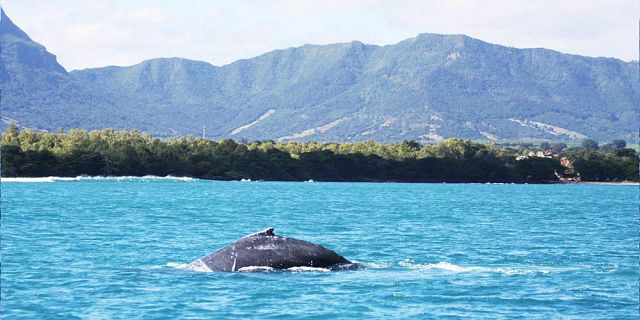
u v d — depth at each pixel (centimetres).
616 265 10425
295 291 7850
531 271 9525
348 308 7225
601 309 7288
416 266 9669
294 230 17038
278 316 6938
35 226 16875
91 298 7606
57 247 12312
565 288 8300
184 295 7688
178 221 19662
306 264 8825
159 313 7019
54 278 8744
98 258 10856
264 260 8744
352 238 14825
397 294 7825
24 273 9144
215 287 8006
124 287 8119
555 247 13350
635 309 7262
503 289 8194
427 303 7475
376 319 6856
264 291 7825
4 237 13950
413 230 17212
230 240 14000
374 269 9281
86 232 15400
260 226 18100
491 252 12375
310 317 6906
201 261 9056
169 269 9231
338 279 8481
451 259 11250
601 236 15950
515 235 16050
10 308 7175
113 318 6831
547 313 7112
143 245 12862
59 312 7038
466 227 18525
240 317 6900
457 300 7625
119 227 17000
